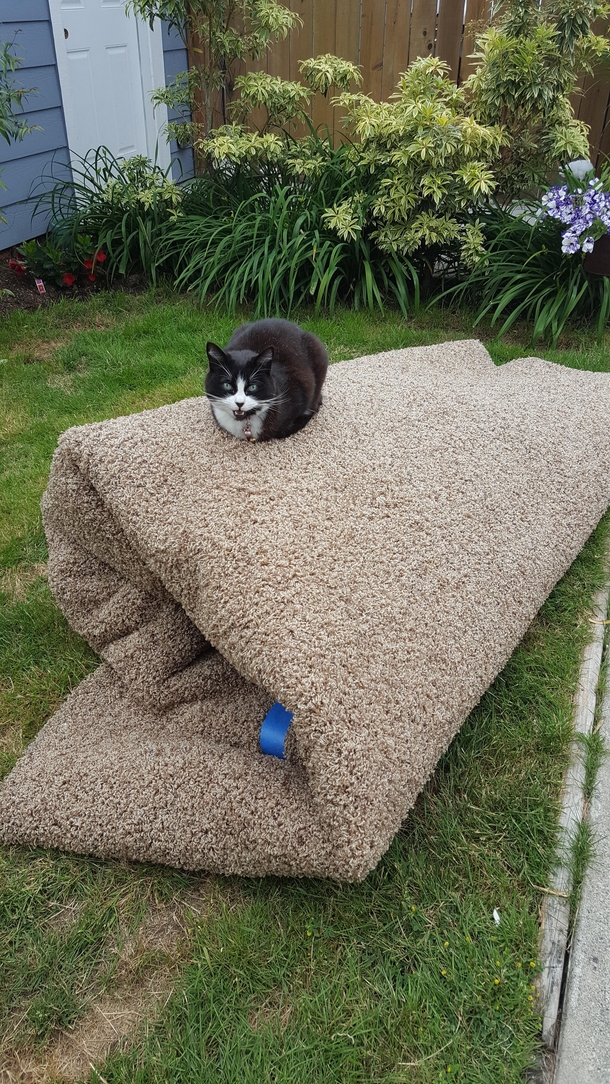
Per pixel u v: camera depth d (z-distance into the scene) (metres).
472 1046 1.29
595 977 1.40
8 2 4.43
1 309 4.38
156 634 1.87
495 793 1.73
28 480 2.88
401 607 1.69
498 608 1.90
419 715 1.58
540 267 4.30
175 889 1.55
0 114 3.87
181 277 4.52
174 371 3.71
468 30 5.11
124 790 1.60
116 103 5.67
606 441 2.64
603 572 2.48
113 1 5.36
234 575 1.62
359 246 4.38
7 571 2.46
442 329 4.29
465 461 2.20
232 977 1.39
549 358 3.77
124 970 1.41
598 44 4.38
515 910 1.50
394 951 1.43
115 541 1.85
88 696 1.93
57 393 3.54
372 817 1.42
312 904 1.51
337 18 5.51
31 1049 1.30
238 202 4.91
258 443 2.00
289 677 1.47
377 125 4.31
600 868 1.59
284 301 4.39
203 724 1.79
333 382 2.56
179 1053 1.29
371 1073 1.26
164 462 1.83
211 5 4.61
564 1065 1.28
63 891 1.55
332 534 1.76
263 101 4.86
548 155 4.47
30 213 4.97
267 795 1.53
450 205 4.25
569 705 1.98
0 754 1.84
